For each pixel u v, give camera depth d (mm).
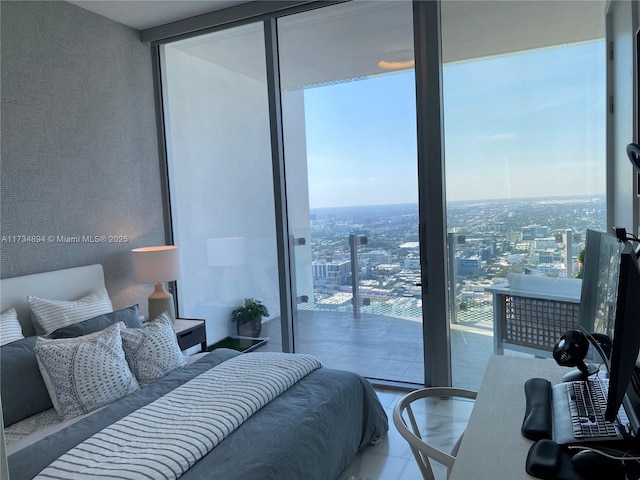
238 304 4023
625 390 1145
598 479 1075
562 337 1695
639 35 2109
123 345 2607
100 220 3605
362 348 3648
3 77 2924
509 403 1518
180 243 4250
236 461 1729
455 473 1142
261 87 3740
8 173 2951
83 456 1711
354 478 2418
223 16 3676
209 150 4020
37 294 3004
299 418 2080
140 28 3990
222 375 2412
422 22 3176
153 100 4156
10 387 2246
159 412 2020
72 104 3396
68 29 3377
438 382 3359
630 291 1080
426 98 3215
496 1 3029
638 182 2201
